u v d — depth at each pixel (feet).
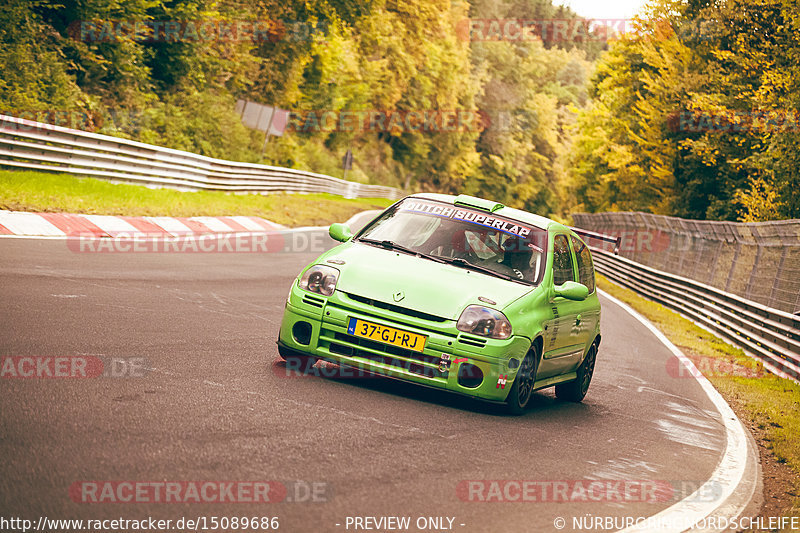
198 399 29.30
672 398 50.29
